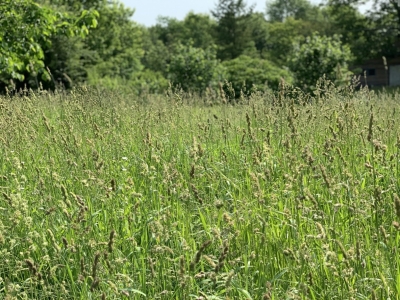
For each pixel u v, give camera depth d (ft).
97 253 10.55
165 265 12.37
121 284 11.69
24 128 21.18
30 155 19.24
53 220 14.30
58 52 107.76
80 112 24.07
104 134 22.00
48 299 12.36
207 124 22.47
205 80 105.81
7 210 14.17
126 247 13.46
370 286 11.07
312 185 15.83
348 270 10.77
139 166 18.67
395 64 186.29
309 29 273.54
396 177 16.21
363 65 191.83
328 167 16.87
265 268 12.23
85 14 49.90
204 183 17.70
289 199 14.96
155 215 14.49
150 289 11.84
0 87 94.38
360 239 13.09
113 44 189.67
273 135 20.54
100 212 15.06
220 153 19.81
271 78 99.60
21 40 48.55
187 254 12.61
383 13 183.11
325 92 24.44
